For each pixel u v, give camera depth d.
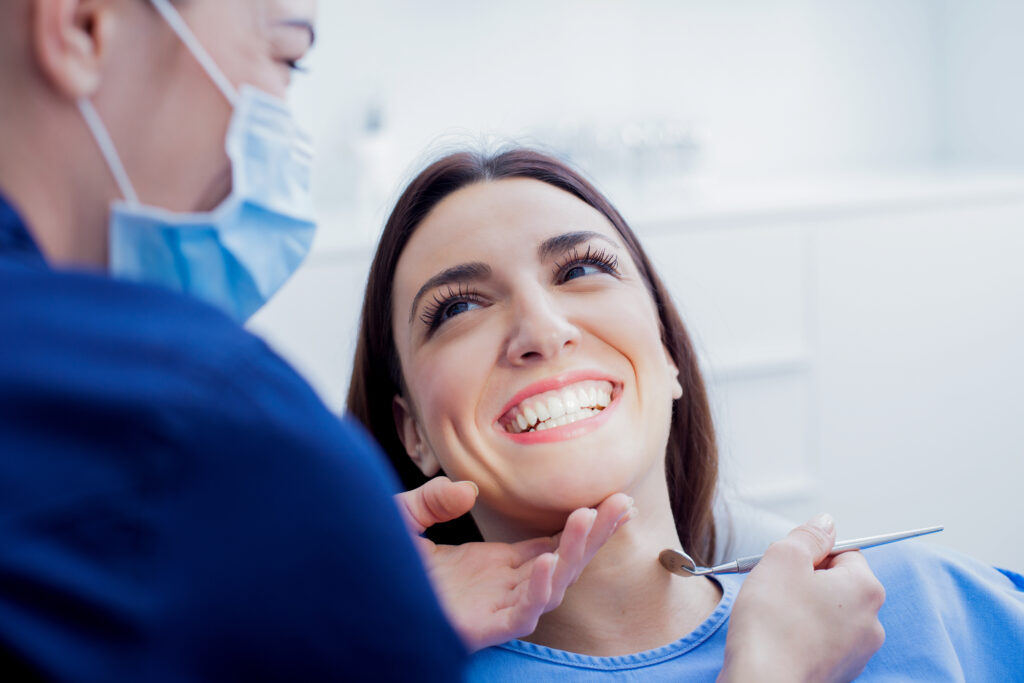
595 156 2.82
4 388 0.42
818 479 2.64
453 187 1.02
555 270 0.96
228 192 0.62
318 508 0.45
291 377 0.47
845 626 0.81
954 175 2.93
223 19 0.57
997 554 2.77
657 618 0.96
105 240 0.58
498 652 0.94
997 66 3.01
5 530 0.40
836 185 2.86
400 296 1.02
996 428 2.74
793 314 2.57
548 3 2.92
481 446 0.92
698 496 1.20
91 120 0.53
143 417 0.42
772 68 3.12
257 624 0.43
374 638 0.46
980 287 2.69
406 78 2.85
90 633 0.40
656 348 0.96
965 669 0.98
